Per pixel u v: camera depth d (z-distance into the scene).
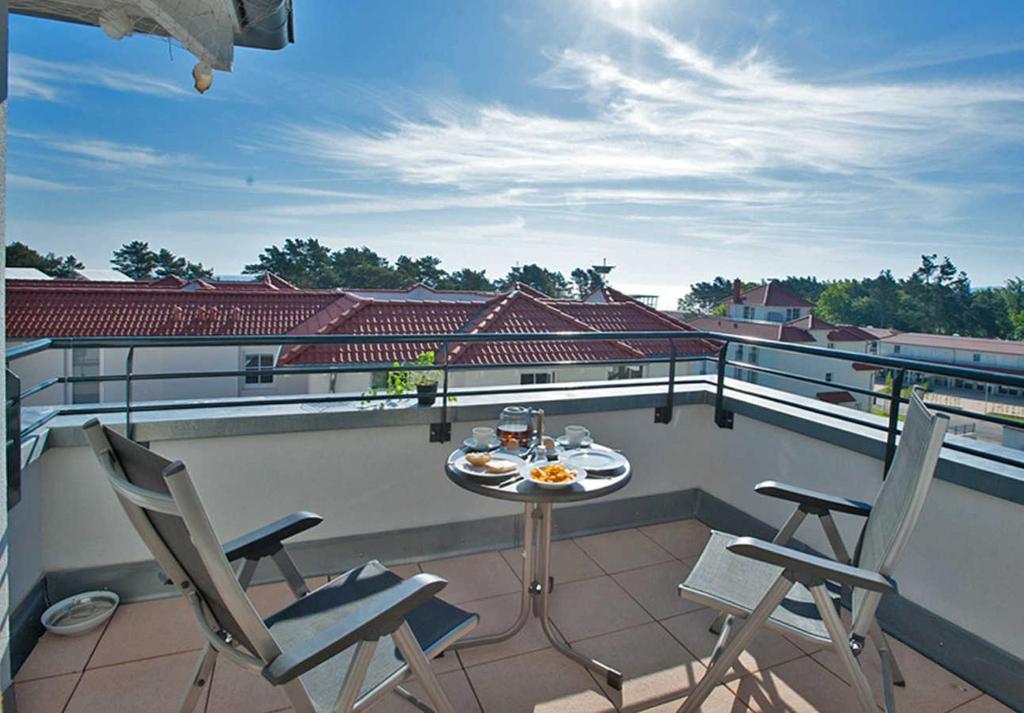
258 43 2.38
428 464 2.86
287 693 1.29
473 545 2.98
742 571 1.92
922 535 2.23
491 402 2.96
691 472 3.42
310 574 2.71
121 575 2.45
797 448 2.80
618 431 3.20
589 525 3.21
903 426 1.86
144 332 11.23
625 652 2.23
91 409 2.52
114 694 1.96
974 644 2.06
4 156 1.54
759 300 26.86
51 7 1.86
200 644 2.23
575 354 9.60
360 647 1.31
